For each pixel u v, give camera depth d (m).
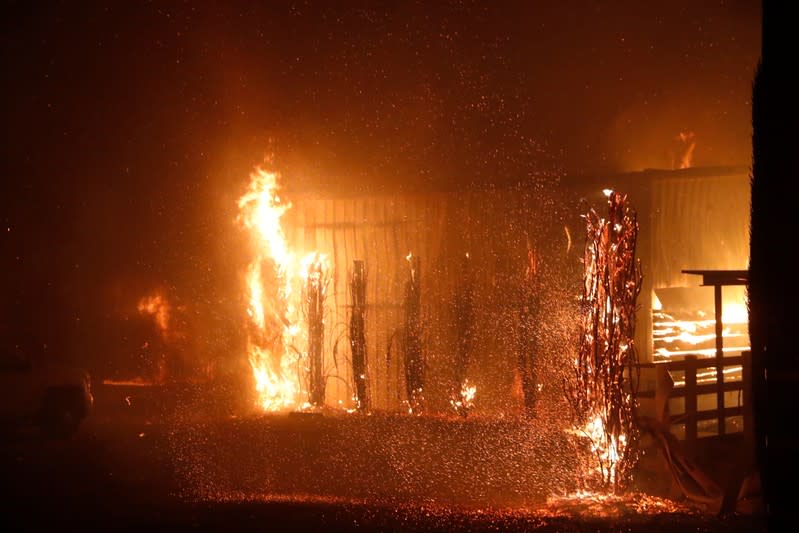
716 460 9.96
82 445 13.95
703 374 13.58
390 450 12.49
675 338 13.55
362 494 10.15
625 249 9.72
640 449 9.80
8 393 14.40
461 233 15.27
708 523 8.19
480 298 14.88
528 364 13.88
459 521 8.51
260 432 14.12
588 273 9.94
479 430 13.35
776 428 5.18
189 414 16.39
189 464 12.15
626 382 9.82
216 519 8.86
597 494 9.48
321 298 16.27
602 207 14.02
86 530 8.58
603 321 9.71
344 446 12.88
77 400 14.84
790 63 5.25
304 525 8.48
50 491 10.56
